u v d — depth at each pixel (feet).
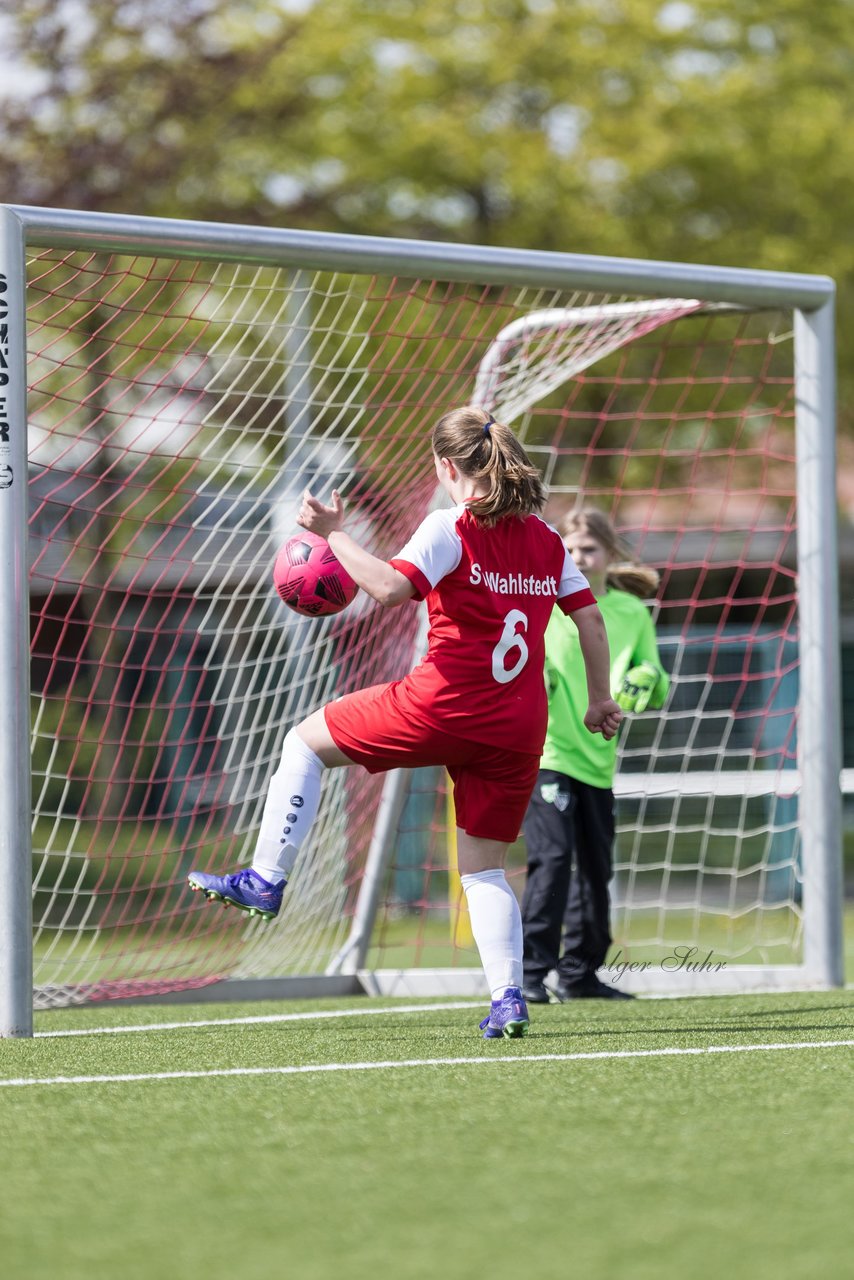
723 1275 28.86
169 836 88.28
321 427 84.48
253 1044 58.49
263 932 88.89
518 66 212.43
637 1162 37.14
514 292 94.58
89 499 155.02
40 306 103.86
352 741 55.67
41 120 188.75
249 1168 37.17
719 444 213.66
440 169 212.23
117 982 81.10
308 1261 30.04
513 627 54.60
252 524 85.30
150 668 85.66
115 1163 37.96
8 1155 39.04
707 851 182.50
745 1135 39.88
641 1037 58.23
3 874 62.64
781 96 216.13
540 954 73.00
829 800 80.64
